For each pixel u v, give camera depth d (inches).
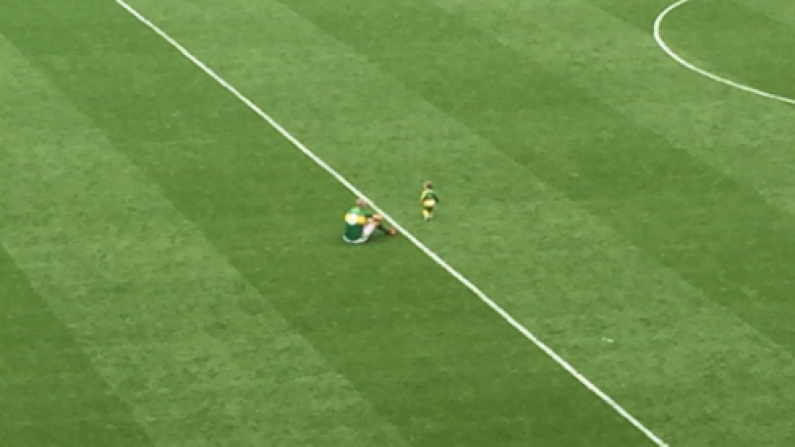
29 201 1251.2
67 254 1175.6
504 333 1094.4
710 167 1352.1
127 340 1072.2
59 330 1081.4
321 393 1021.8
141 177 1295.5
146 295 1125.1
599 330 1101.7
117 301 1117.1
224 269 1161.4
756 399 1031.6
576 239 1222.9
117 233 1207.6
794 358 1077.8
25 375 1032.2
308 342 1075.3
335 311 1112.8
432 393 1025.5
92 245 1189.1
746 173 1343.5
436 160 1348.4
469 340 1084.5
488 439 983.0
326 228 1226.0
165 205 1251.8
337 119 1421.0
